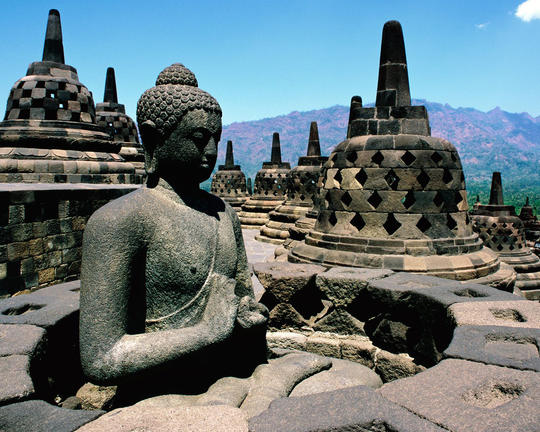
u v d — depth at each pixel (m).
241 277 3.62
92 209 8.35
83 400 3.84
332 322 4.98
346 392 2.38
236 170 26.70
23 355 2.88
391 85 6.80
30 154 10.70
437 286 4.34
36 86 11.35
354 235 6.59
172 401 2.78
